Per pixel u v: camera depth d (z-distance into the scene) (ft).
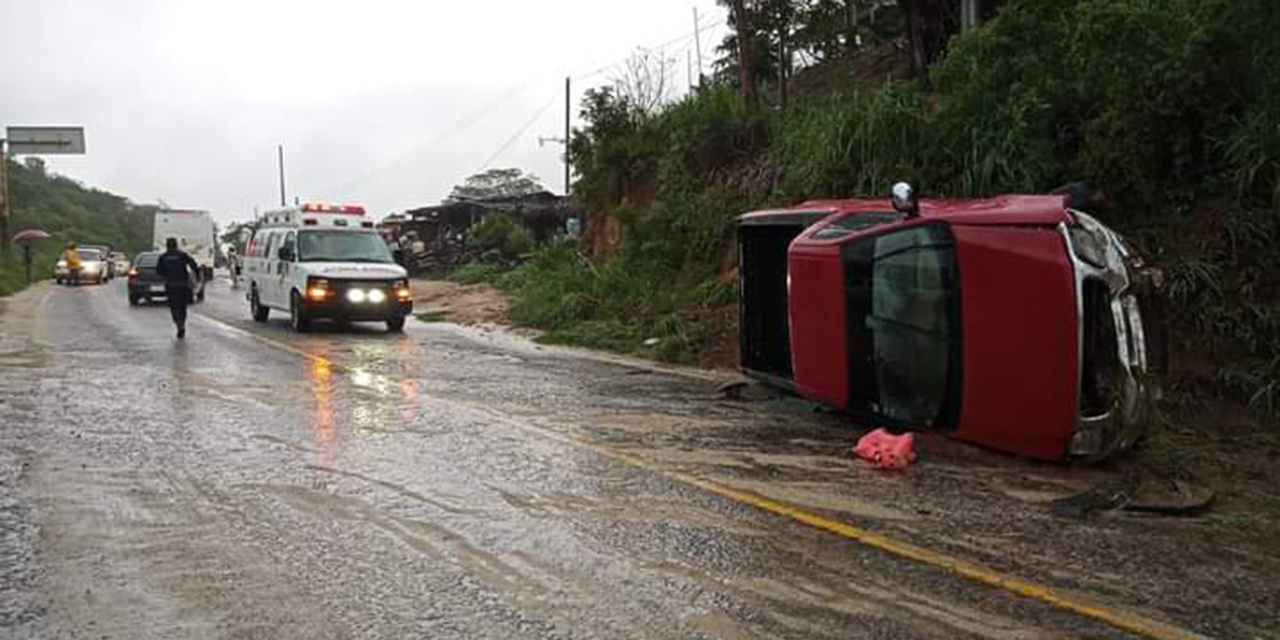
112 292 112.88
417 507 19.90
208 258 140.97
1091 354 23.22
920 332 25.95
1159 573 16.83
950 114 44.24
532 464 23.97
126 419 29.12
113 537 17.69
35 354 46.06
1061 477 23.44
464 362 45.88
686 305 56.13
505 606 14.71
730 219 59.00
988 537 18.66
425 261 137.39
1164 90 32.94
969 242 24.71
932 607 14.97
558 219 137.08
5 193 157.99
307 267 59.00
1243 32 31.91
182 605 14.56
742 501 20.84
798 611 14.71
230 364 42.98
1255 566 17.33
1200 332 32.12
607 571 16.30
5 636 13.35
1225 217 32.76
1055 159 38.45
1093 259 23.12
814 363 29.71
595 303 63.00
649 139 76.59
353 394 34.86
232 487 21.24
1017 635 13.97
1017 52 41.86
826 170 48.78
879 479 23.04
